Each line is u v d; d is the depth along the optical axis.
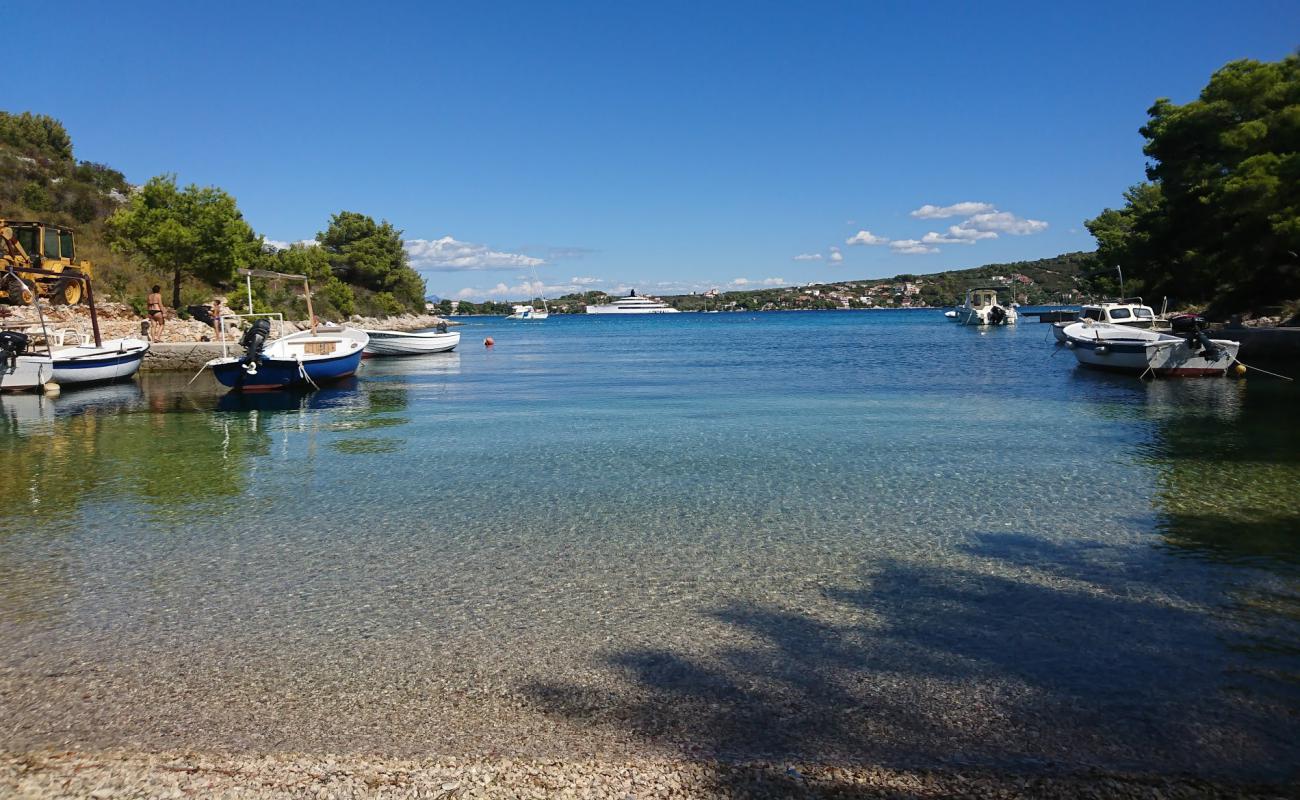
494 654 6.57
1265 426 18.69
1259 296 48.03
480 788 4.55
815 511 11.18
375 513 11.27
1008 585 8.12
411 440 17.73
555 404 24.61
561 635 6.95
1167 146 45.75
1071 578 8.31
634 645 6.72
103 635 7.03
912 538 9.84
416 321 112.06
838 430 18.73
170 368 36.31
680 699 5.75
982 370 36.16
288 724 5.44
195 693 5.92
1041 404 23.47
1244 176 37.56
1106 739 5.12
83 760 4.88
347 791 4.54
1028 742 5.08
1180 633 6.86
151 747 5.15
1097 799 4.42
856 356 48.62
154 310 39.91
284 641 6.88
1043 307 159.12
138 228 46.09
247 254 53.81
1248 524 10.31
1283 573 8.40
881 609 7.50
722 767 4.75
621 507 11.48
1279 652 6.46
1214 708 5.53
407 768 4.77
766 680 6.04
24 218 53.78
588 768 4.75
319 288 81.50
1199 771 4.73
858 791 4.50
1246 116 41.69
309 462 15.15
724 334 95.69
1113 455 15.27
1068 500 11.73
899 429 18.84
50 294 37.50
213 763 4.84
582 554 9.29
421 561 9.09
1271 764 4.81
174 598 7.96
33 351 29.12
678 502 11.75
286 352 29.77
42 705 5.75
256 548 9.62
